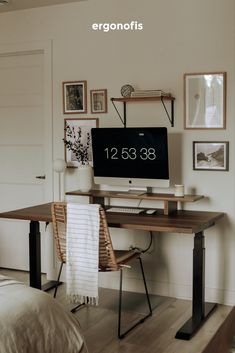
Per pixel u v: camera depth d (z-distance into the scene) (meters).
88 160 4.50
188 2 4.00
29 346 2.04
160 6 4.09
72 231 3.51
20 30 4.66
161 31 4.11
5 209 5.01
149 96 4.02
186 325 3.51
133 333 3.47
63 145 4.60
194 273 3.60
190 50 4.03
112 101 4.34
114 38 4.29
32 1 4.36
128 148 4.05
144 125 4.25
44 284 4.55
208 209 4.09
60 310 2.32
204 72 3.99
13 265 5.01
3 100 4.92
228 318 2.49
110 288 4.48
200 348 3.23
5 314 2.05
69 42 4.46
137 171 4.06
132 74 4.25
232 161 3.97
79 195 4.28
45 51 4.57
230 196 4.00
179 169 4.15
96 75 4.39
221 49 3.93
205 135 4.04
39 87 4.73
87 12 4.36
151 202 4.26
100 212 3.42
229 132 3.96
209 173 4.05
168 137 4.17
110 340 3.35
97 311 3.89
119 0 4.23
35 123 4.78
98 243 3.45
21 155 4.88
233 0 3.86
